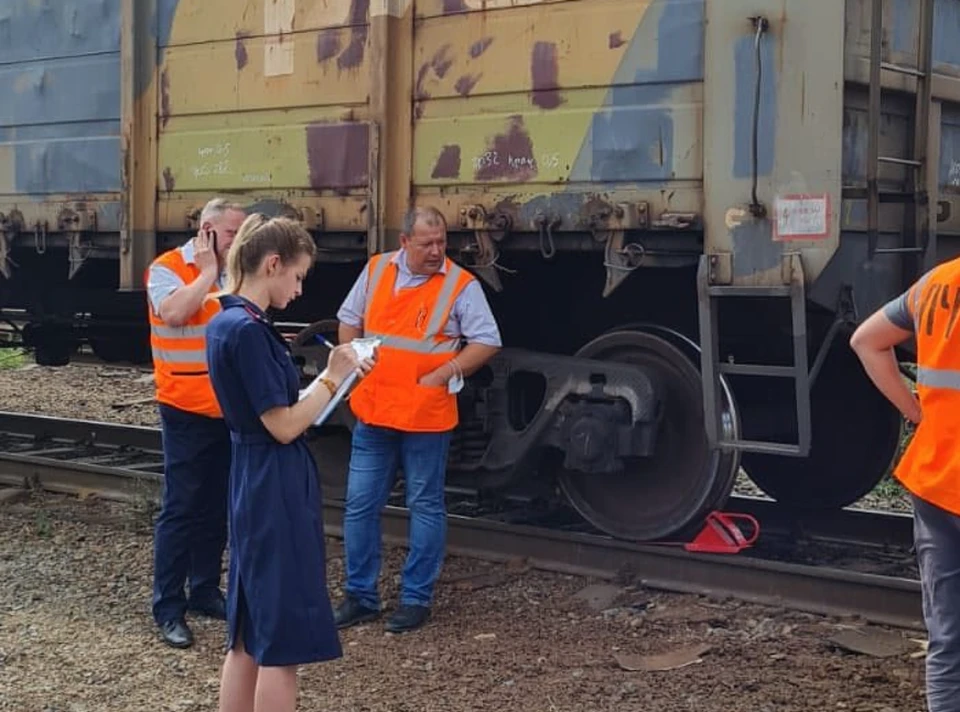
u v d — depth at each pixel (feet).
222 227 18.75
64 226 27.63
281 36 23.86
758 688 16.78
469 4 21.68
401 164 22.56
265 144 24.22
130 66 25.77
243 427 13.67
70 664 18.08
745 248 19.15
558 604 20.66
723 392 21.11
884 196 20.45
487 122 21.61
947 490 12.37
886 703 16.21
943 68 22.00
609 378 21.58
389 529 24.53
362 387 20.02
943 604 12.58
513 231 21.49
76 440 34.86
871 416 24.77
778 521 25.04
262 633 13.50
